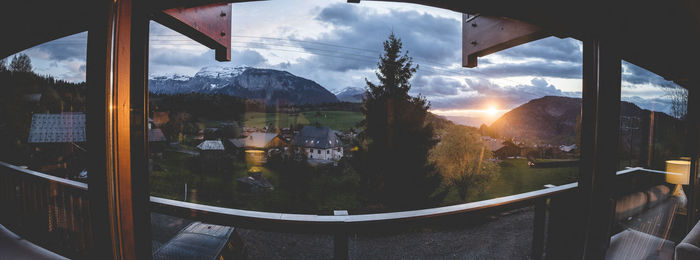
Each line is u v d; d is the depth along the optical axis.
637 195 2.85
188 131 47.09
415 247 7.38
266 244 7.00
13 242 2.67
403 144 16.02
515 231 8.26
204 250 2.60
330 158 35.72
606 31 1.79
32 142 27.67
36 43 2.36
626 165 3.04
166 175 35.44
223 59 2.44
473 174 23.09
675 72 2.89
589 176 1.87
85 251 2.36
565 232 2.20
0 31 2.14
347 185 19.91
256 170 36.19
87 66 1.28
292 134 42.41
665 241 2.29
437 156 17.25
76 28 2.05
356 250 7.13
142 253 1.43
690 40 2.08
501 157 29.34
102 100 1.26
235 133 46.19
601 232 1.88
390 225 1.57
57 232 2.52
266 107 53.25
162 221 6.37
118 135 1.29
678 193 3.14
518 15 1.68
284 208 24.78
